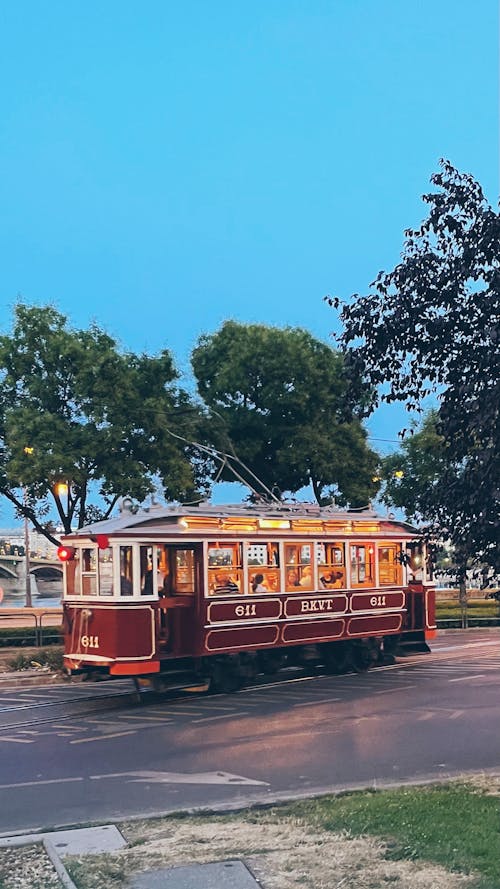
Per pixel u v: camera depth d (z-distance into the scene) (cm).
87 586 1967
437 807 912
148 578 1944
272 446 3334
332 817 884
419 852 756
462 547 894
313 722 1591
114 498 2816
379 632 2431
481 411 860
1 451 2745
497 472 864
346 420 1013
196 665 2023
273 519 2214
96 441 2598
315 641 2259
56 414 2650
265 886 686
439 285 923
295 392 3272
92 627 1939
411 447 3609
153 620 1938
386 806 923
